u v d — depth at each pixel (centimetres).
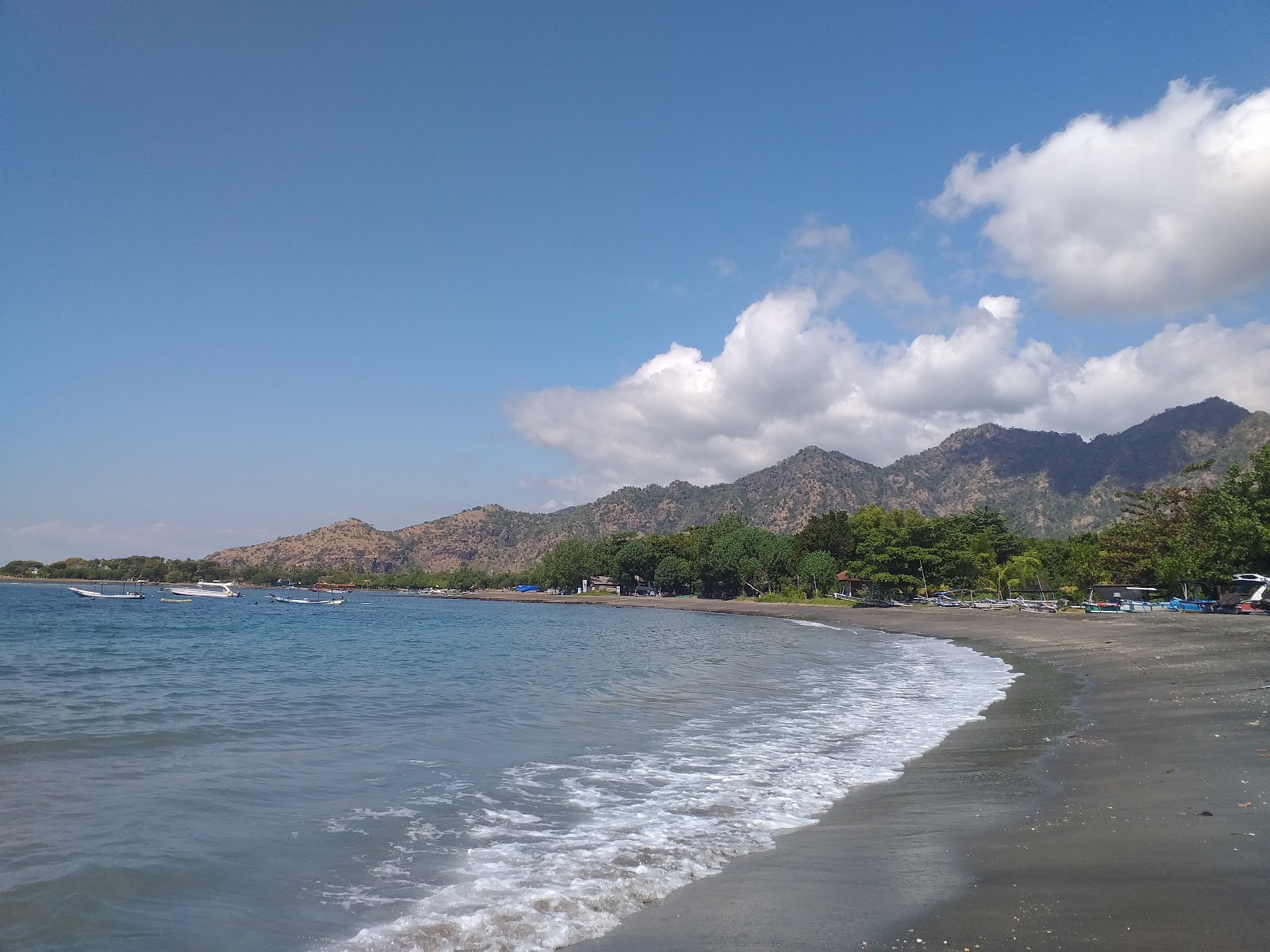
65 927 670
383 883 771
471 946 626
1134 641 3139
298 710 1844
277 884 770
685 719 1753
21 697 2023
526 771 1245
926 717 1755
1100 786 1031
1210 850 742
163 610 8550
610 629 6094
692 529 14538
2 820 961
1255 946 539
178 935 657
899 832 898
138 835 916
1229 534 4409
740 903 697
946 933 598
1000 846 814
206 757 1330
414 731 1580
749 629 6006
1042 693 2039
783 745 1453
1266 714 1434
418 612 9725
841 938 603
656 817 995
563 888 752
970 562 8306
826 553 9869
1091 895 655
